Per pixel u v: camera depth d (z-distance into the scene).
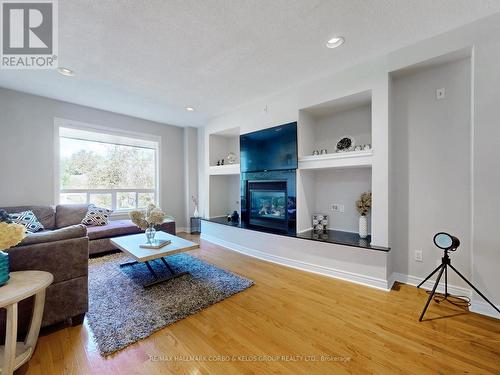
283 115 3.30
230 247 3.93
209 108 4.03
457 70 2.18
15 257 1.45
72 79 2.94
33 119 3.47
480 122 1.88
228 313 1.92
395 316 1.86
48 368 1.33
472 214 1.93
